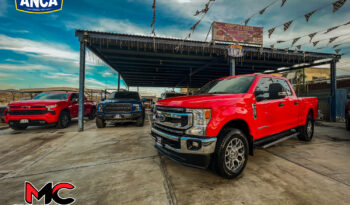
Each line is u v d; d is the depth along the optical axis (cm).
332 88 930
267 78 317
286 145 397
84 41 637
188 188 206
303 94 1202
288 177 233
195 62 1155
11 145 418
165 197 188
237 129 240
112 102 627
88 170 265
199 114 216
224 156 221
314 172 248
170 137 237
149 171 259
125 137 500
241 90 283
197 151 209
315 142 425
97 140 464
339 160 297
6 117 567
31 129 646
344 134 529
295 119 370
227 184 215
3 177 243
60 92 759
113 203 177
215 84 365
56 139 478
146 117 1146
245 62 1141
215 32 737
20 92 1091
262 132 277
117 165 284
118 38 677
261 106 276
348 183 215
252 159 304
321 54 896
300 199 181
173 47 759
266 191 197
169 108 251
